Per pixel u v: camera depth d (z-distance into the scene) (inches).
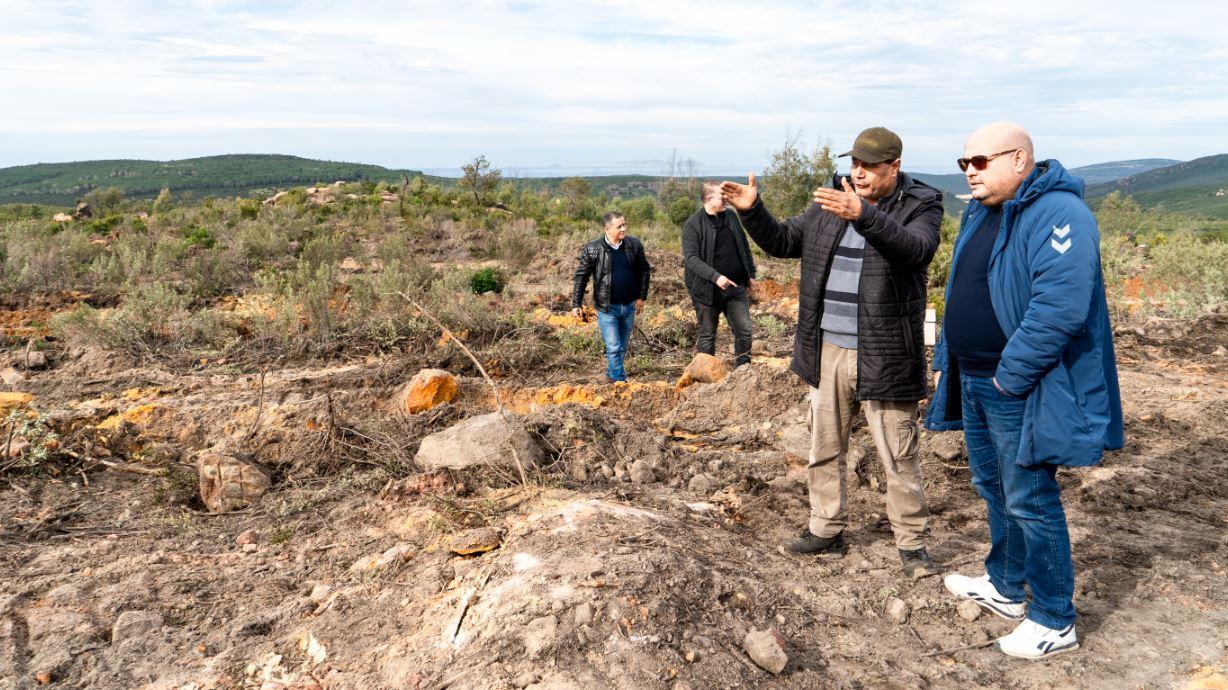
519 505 155.9
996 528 119.1
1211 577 129.0
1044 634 108.8
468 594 116.6
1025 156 102.8
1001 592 120.1
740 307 287.1
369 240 932.0
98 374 320.2
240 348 356.5
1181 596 123.4
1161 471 179.3
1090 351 99.5
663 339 383.9
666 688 95.1
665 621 106.2
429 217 1105.4
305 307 386.0
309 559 146.1
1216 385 246.4
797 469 190.7
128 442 214.4
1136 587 127.6
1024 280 102.2
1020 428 106.8
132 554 151.2
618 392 276.4
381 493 171.5
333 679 103.8
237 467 180.9
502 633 103.3
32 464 191.6
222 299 523.8
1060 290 95.7
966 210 117.0
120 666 111.7
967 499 172.6
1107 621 117.7
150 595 132.0
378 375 304.2
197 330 376.8
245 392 280.4
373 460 196.2
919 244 115.9
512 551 127.5
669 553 123.3
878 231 111.3
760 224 132.1
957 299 113.1
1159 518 156.6
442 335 370.6
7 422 218.2
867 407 129.8
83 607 128.6
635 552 122.7
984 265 109.8
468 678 96.6
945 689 103.0
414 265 584.4
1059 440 99.5
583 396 275.0
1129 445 197.2
